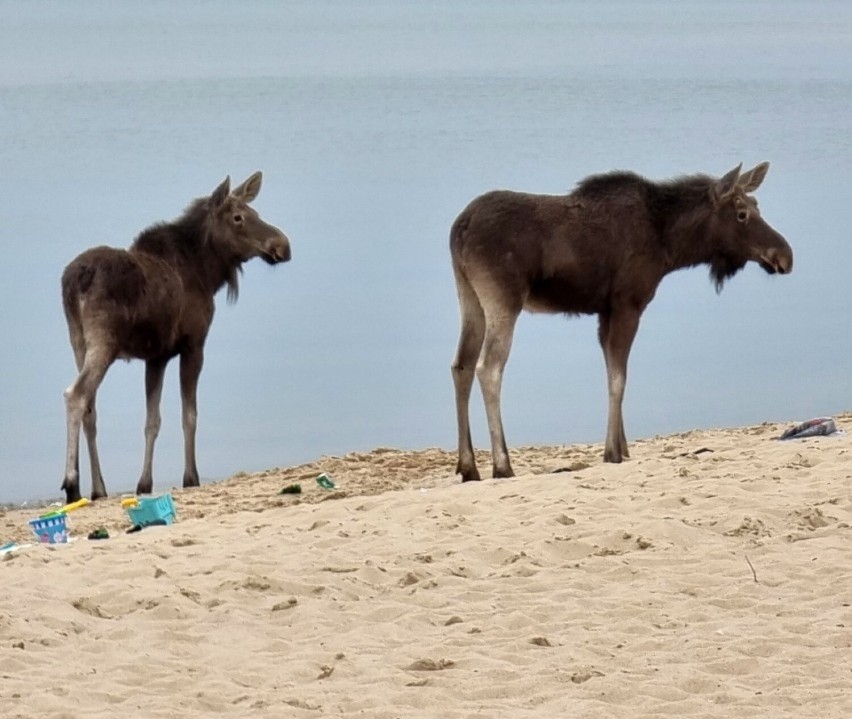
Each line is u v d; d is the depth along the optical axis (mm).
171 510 21734
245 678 14109
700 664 14242
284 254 28281
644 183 24562
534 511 19375
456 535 18484
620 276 24219
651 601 16000
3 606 15836
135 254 26625
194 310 27312
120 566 17359
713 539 18000
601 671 14117
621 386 24344
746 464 21562
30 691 13656
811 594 16062
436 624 15570
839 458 21578
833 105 107000
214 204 27828
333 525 19312
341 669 14227
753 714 13094
